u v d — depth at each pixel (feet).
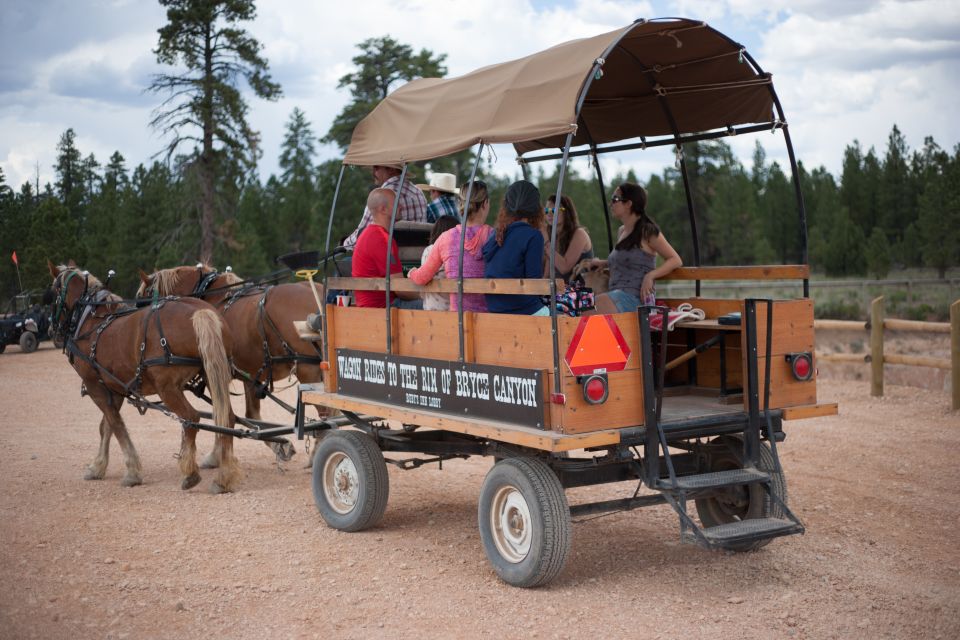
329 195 142.51
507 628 16.31
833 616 16.55
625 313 17.47
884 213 205.67
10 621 16.94
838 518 23.30
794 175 20.76
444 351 19.90
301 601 17.94
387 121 22.86
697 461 20.62
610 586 18.53
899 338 59.31
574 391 16.78
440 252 20.03
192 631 16.40
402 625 16.57
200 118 106.22
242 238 114.01
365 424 24.02
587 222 172.14
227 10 107.45
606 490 27.71
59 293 30.53
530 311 18.97
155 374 27.45
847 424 36.11
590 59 17.49
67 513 25.22
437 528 23.57
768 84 20.31
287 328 30.17
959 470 28.07
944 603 17.08
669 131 24.22
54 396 52.19
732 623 16.28
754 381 18.75
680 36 19.35
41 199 221.05
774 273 21.36
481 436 19.58
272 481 29.55
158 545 22.00
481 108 19.54
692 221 24.29
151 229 155.74
